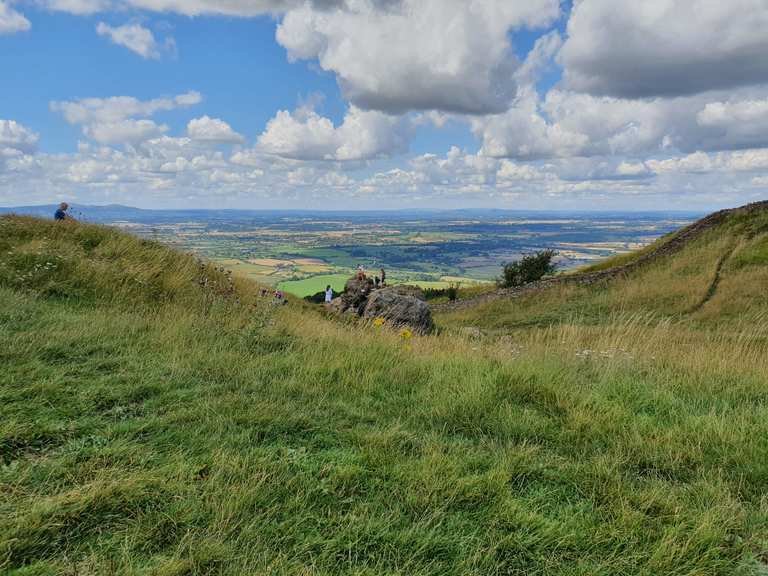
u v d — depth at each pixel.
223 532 2.45
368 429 4.01
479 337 12.96
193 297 9.45
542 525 2.71
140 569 2.17
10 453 3.04
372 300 14.87
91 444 3.28
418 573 2.29
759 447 3.83
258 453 3.34
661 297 25.94
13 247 9.47
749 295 23.38
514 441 3.96
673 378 6.15
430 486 3.03
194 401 4.23
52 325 5.92
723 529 2.71
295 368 5.46
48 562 2.17
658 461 3.65
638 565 2.48
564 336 9.18
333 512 2.75
